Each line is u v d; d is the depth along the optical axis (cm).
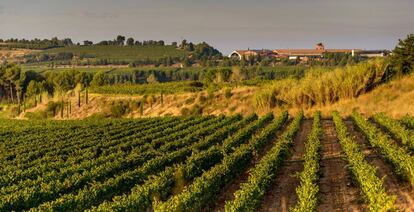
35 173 2883
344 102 5912
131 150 3831
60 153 3916
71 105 10019
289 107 6506
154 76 15525
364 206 2023
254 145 3175
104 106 9425
